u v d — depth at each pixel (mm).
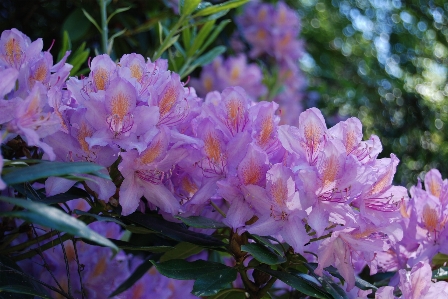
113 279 800
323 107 2596
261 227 644
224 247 719
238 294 758
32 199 665
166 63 747
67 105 670
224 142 683
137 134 649
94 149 643
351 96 2766
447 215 754
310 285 667
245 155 650
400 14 2961
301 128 659
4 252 719
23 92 655
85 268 784
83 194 673
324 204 647
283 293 949
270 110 681
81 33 1107
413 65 2934
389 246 726
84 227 485
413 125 2787
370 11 2992
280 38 1522
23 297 672
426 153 2770
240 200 664
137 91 665
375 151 697
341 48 2979
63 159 644
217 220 756
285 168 637
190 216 678
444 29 2936
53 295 768
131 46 1188
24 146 713
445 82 2977
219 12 944
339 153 637
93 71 668
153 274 856
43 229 749
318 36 2918
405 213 773
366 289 712
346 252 670
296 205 641
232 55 1537
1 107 563
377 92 2828
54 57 1229
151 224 690
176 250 784
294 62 1592
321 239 686
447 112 2898
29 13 1235
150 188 667
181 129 698
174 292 865
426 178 794
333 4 3035
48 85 681
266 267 693
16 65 671
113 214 688
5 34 669
